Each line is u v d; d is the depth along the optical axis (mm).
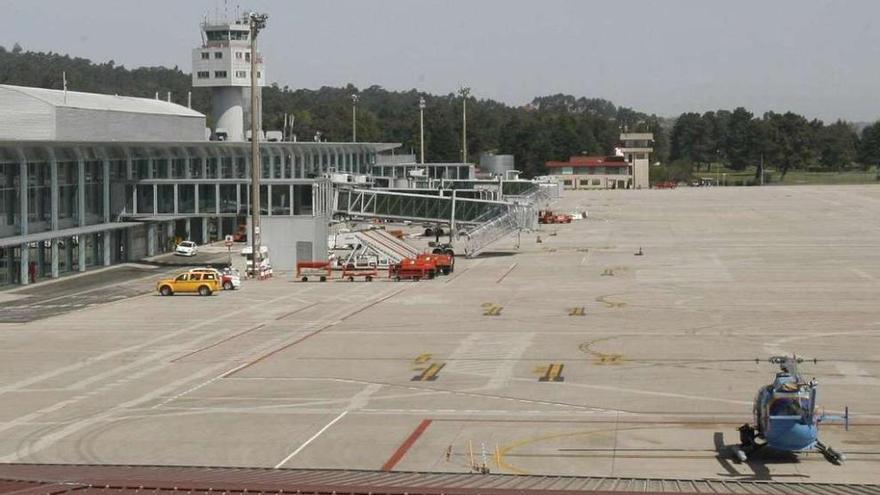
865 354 59781
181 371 58188
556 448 41562
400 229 166875
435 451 41438
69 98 136500
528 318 74938
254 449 42156
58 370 59000
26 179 102562
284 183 129500
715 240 139250
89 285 100688
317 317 77312
